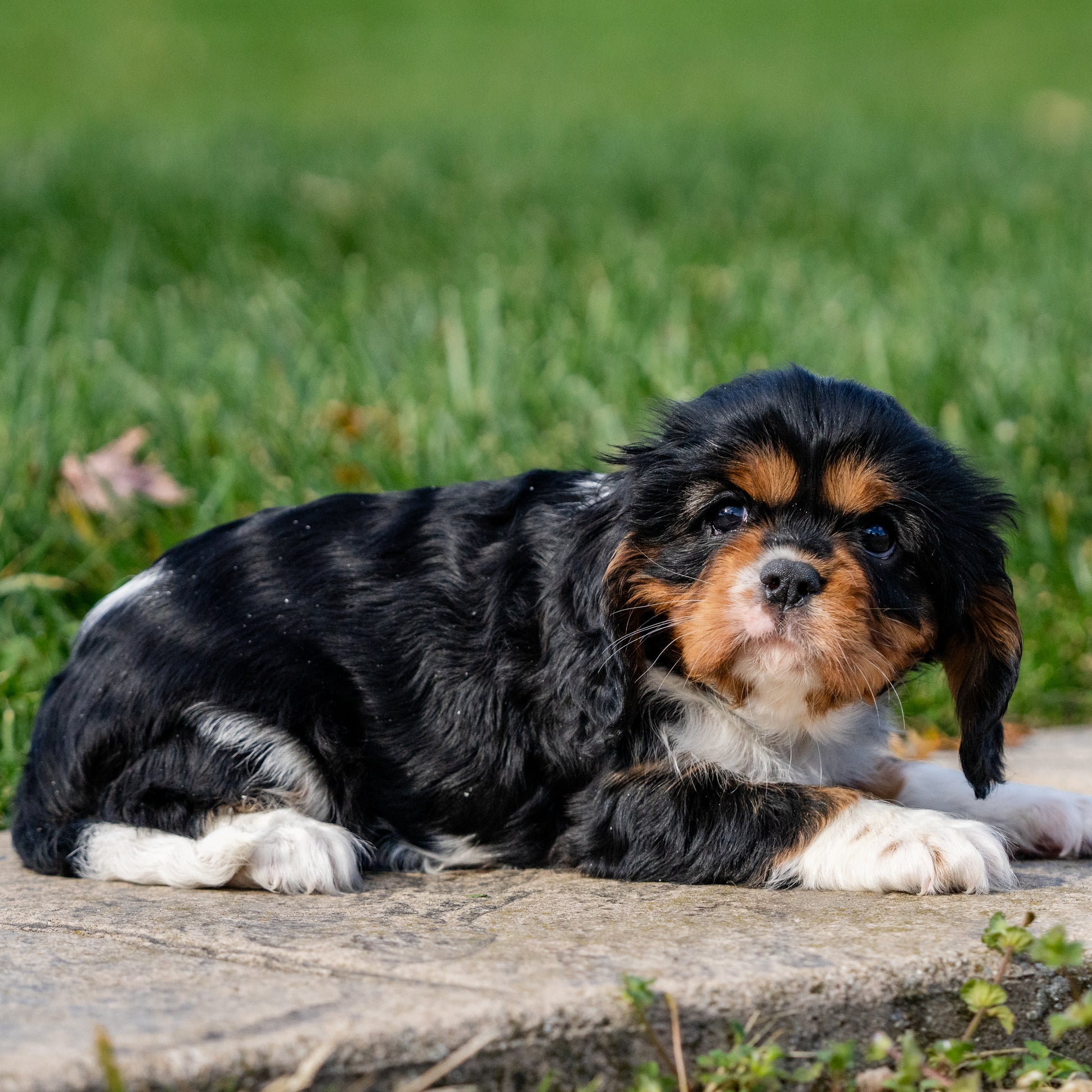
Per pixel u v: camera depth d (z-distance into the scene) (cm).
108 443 933
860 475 488
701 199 1819
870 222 1689
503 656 520
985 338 1202
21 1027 340
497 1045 346
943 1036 392
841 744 545
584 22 3956
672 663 516
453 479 912
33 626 786
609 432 977
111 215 1664
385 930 426
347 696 526
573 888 489
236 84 3259
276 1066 329
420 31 3825
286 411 1004
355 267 1468
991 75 3269
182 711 518
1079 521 947
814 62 3494
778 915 441
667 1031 363
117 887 497
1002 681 523
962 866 465
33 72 3328
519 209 1756
